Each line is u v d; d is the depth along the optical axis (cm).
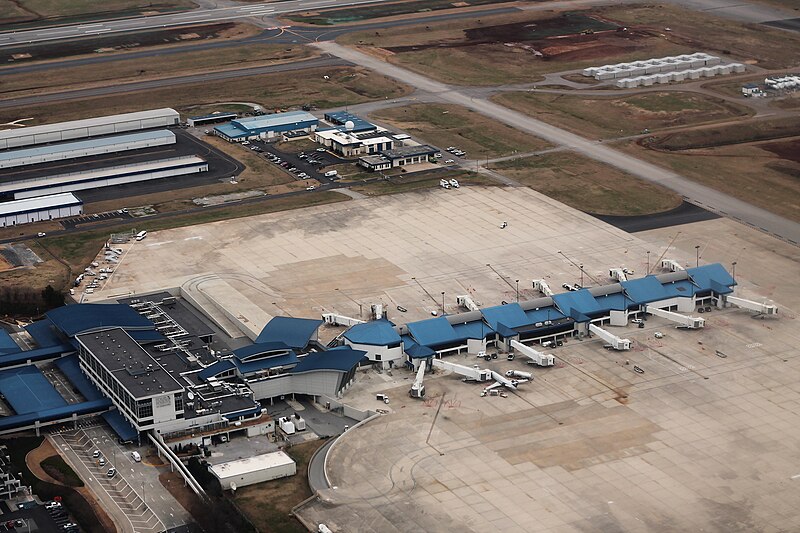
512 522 18150
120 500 18738
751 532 17875
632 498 18775
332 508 18525
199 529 17825
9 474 19300
